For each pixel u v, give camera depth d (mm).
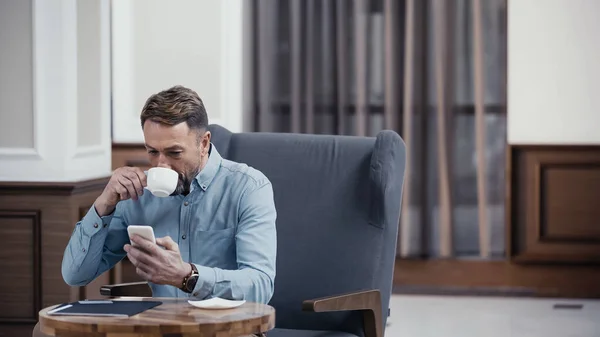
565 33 6695
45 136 4457
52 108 4449
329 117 6852
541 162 6629
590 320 5777
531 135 6758
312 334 3047
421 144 6785
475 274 6777
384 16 6777
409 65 6754
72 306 2385
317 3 6809
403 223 6805
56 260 4371
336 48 6809
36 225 4359
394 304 6352
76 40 4559
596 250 6574
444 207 6773
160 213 2875
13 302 4398
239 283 2551
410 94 6758
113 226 2879
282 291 3215
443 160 6758
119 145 6723
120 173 2695
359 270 3164
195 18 6828
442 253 6781
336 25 6805
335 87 6840
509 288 6727
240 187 2844
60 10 4434
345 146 3348
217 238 2826
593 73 6676
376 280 3154
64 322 2195
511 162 6672
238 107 6863
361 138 3375
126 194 2676
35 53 4438
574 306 6289
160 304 2434
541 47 6719
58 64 4441
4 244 4387
